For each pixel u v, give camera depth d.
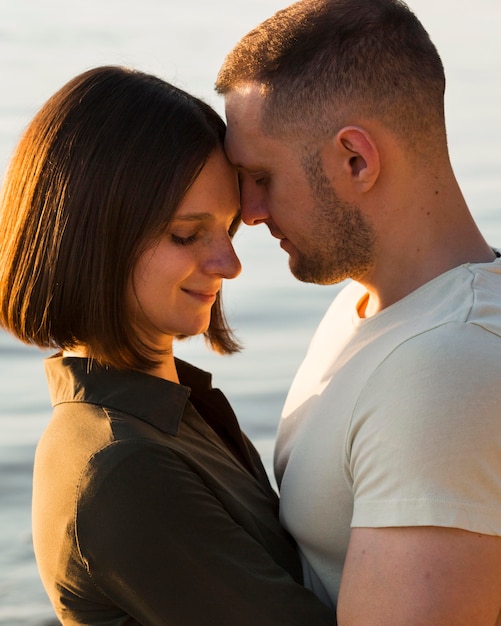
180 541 2.25
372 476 2.18
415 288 2.44
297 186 2.46
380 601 2.12
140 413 2.41
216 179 2.41
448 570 2.07
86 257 2.34
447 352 2.15
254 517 2.49
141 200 2.32
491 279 2.32
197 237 2.44
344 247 2.48
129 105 2.35
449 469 2.08
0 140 11.20
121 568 2.23
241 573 2.29
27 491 5.96
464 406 2.10
